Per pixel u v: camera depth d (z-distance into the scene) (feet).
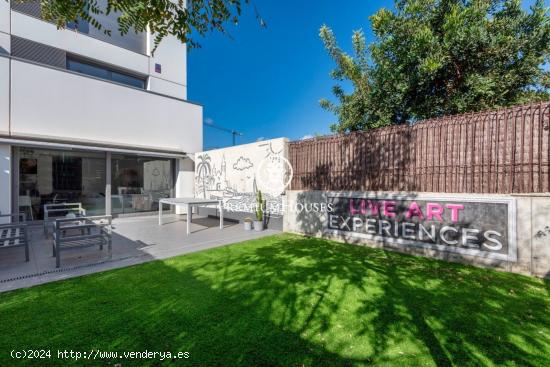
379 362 7.28
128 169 36.29
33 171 28.76
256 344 8.03
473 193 16.10
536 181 14.03
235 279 13.32
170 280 13.12
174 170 41.50
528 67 20.53
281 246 20.58
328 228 23.52
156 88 42.42
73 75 31.63
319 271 14.61
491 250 15.23
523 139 14.44
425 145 18.25
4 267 14.98
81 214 24.52
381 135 20.58
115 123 35.19
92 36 36.14
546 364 7.23
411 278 13.62
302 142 26.22
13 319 9.30
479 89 20.20
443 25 20.48
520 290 12.10
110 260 16.46
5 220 25.81
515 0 20.59
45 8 6.73
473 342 8.17
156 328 8.83
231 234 25.44
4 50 29.71
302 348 7.86
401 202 19.08
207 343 8.06
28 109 28.40
